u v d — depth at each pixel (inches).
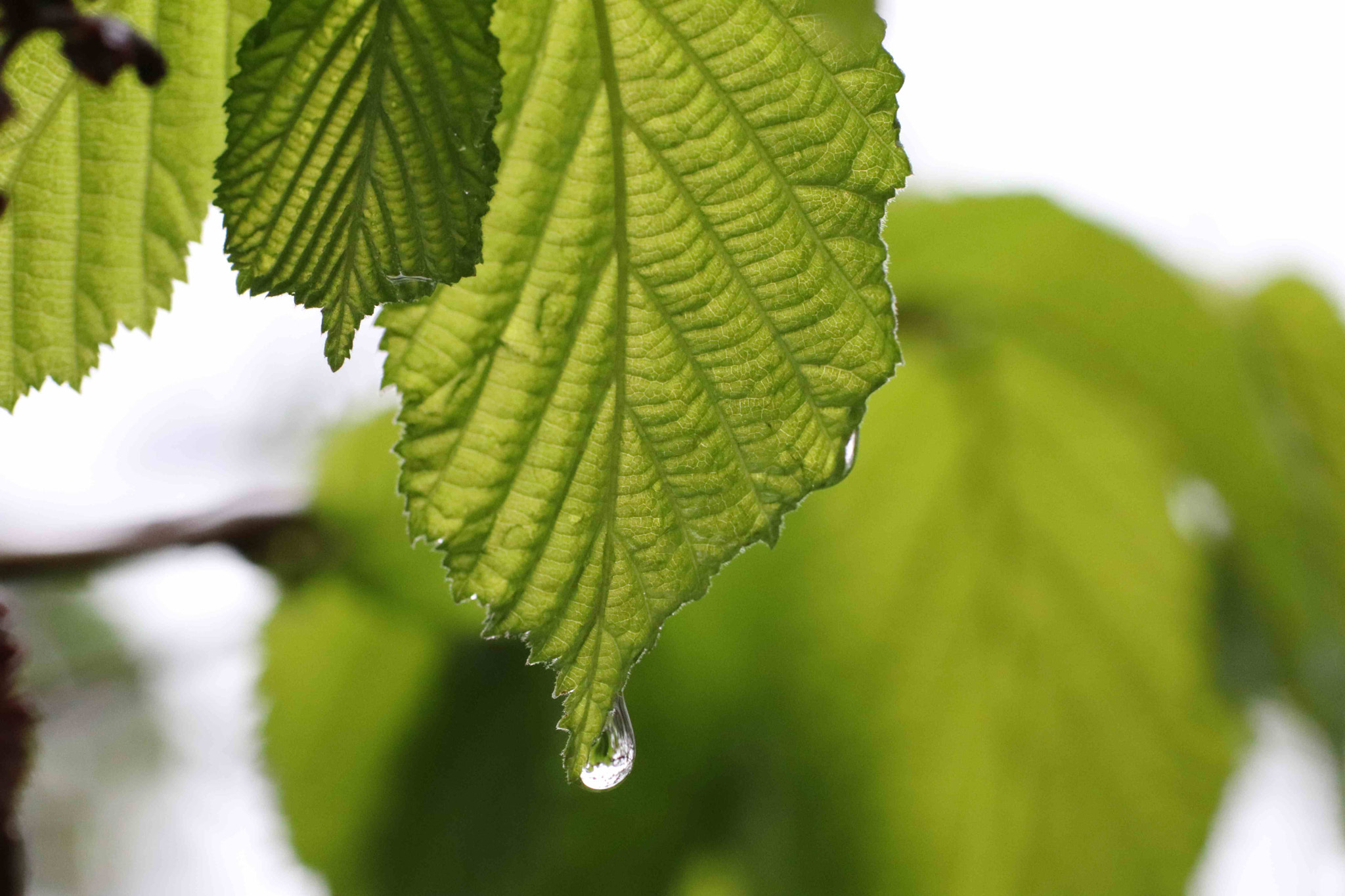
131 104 20.1
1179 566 39.7
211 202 20.3
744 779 38.8
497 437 19.9
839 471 20.0
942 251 34.7
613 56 19.7
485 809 36.2
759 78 19.7
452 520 19.9
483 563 19.9
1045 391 38.2
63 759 51.8
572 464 19.9
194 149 20.2
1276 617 38.7
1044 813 40.7
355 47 19.1
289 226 19.2
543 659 19.9
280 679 35.2
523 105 19.7
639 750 38.0
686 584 20.0
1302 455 37.1
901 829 39.9
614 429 20.0
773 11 19.6
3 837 20.0
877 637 39.9
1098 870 40.4
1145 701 40.2
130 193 20.2
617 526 20.0
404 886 35.9
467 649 35.7
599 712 20.0
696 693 38.8
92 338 20.4
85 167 20.2
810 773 39.4
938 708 40.3
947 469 39.4
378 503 31.0
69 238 20.3
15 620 25.3
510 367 19.9
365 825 36.3
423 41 19.1
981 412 38.8
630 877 37.0
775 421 19.9
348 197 19.2
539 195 19.8
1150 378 36.9
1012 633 40.4
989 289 35.5
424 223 19.3
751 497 20.0
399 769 36.4
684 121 19.7
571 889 36.4
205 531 28.0
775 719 39.3
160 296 20.4
